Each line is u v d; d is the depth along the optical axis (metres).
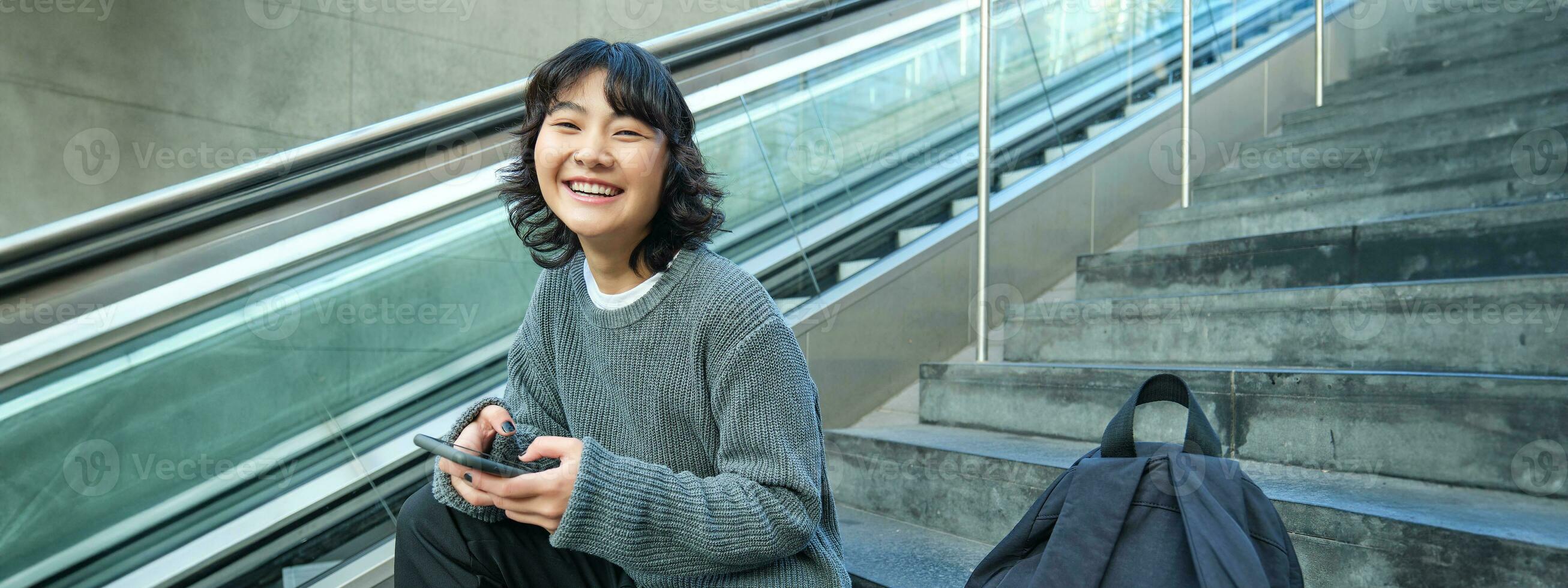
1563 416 1.14
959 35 3.22
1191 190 2.68
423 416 1.95
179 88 3.08
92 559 1.47
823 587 0.81
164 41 3.05
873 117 2.93
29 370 1.42
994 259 2.43
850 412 2.32
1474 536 0.98
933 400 2.17
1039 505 1.00
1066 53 3.35
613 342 0.84
